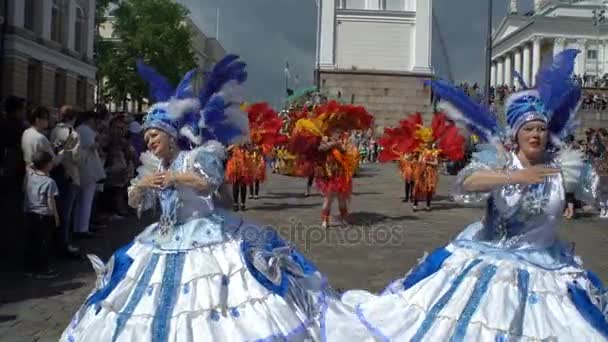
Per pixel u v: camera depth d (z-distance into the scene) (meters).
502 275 3.92
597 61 55.03
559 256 4.14
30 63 38.22
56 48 41.03
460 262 4.15
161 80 4.78
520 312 3.78
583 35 57.91
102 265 4.69
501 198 4.09
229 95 4.71
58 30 42.28
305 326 4.15
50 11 40.09
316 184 12.29
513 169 4.09
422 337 3.89
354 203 16.67
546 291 3.88
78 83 45.84
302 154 12.22
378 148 36.06
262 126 14.52
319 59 38.62
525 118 4.07
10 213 11.67
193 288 4.11
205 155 4.41
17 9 35.75
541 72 4.34
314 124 12.13
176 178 4.36
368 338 4.12
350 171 12.38
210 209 4.54
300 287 4.50
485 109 4.28
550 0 61.12
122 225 11.87
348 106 12.28
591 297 4.00
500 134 4.22
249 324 3.99
